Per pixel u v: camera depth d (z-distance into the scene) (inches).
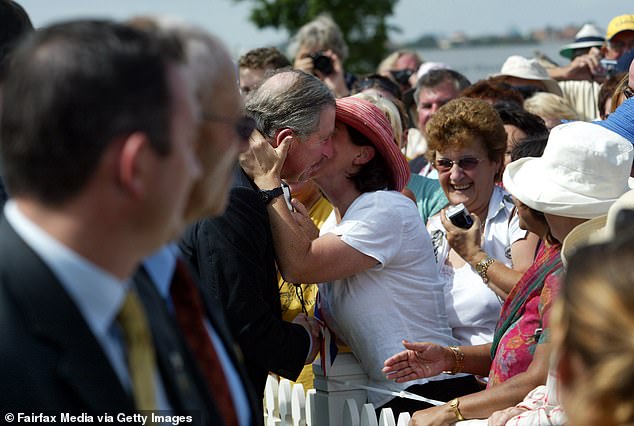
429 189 185.3
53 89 54.3
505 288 137.6
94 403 55.9
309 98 125.7
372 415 125.0
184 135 58.7
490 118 156.6
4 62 81.0
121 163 54.9
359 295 130.5
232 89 71.5
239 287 116.0
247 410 75.8
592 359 52.9
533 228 121.3
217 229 116.9
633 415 51.8
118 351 60.3
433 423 112.3
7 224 58.3
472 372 127.6
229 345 76.2
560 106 218.8
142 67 56.0
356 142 131.2
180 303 72.1
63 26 56.9
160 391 62.6
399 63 372.8
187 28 70.3
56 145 54.3
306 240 124.6
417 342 126.5
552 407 94.3
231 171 73.4
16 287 56.1
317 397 139.3
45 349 55.4
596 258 55.4
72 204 55.9
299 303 145.3
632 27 273.6
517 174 123.3
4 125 56.0
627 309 52.4
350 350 140.1
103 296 57.9
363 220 127.2
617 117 142.2
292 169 129.3
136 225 57.2
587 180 115.2
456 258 150.4
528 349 110.9
